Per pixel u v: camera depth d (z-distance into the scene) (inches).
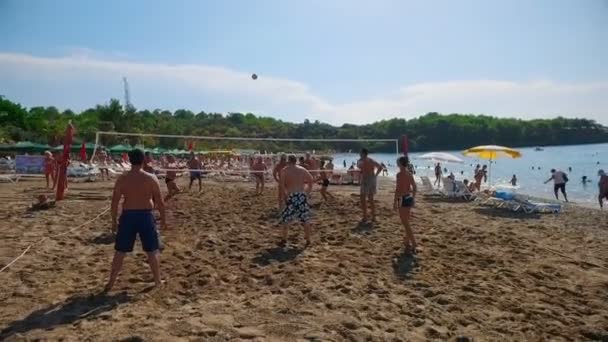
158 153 1366.9
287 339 138.8
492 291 199.5
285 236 275.3
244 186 714.2
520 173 1523.1
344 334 144.7
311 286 191.6
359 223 350.0
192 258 233.3
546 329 160.1
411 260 245.3
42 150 1424.7
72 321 149.7
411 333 150.3
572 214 490.6
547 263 253.9
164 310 161.6
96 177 842.2
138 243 262.8
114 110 2378.2
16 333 139.2
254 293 183.6
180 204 434.6
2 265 216.5
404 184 268.4
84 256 236.7
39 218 349.1
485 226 385.7
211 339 136.6
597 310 182.5
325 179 481.7
